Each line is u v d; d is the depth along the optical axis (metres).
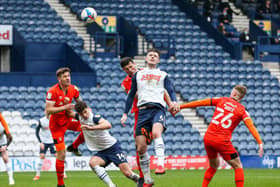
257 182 43.41
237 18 90.56
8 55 72.38
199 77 74.69
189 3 89.31
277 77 78.88
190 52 80.12
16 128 63.16
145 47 80.31
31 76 67.50
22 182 42.56
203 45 81.69
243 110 30.08
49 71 70.81
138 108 29.58
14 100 66.06
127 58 33.25
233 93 30.44
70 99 33.97
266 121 70.31
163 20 84.50
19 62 70.25
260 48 80.44
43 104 66.38
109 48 77.75
